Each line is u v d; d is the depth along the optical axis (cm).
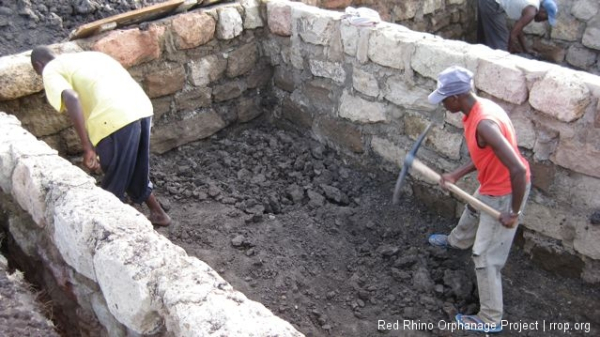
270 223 441
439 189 450
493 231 335
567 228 378
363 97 484
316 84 525
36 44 484
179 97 519
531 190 388
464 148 422
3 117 365
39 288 328
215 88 541
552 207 381
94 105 376
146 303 231
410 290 385
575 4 709
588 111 344
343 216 455
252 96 575
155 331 239
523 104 373
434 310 370
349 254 416
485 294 346
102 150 379
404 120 459
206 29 510
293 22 518
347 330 353
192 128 536
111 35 459
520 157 320
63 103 363
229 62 539
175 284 229
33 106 436
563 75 351
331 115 521
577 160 357
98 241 251
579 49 725
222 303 219
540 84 357
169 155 529
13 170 316
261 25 548
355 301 374
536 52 768
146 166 405
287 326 212
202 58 521
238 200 467
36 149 322
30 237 324
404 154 468
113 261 239
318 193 479
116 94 377
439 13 738
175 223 434
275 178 502
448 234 438
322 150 535
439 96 315
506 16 740
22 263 341
